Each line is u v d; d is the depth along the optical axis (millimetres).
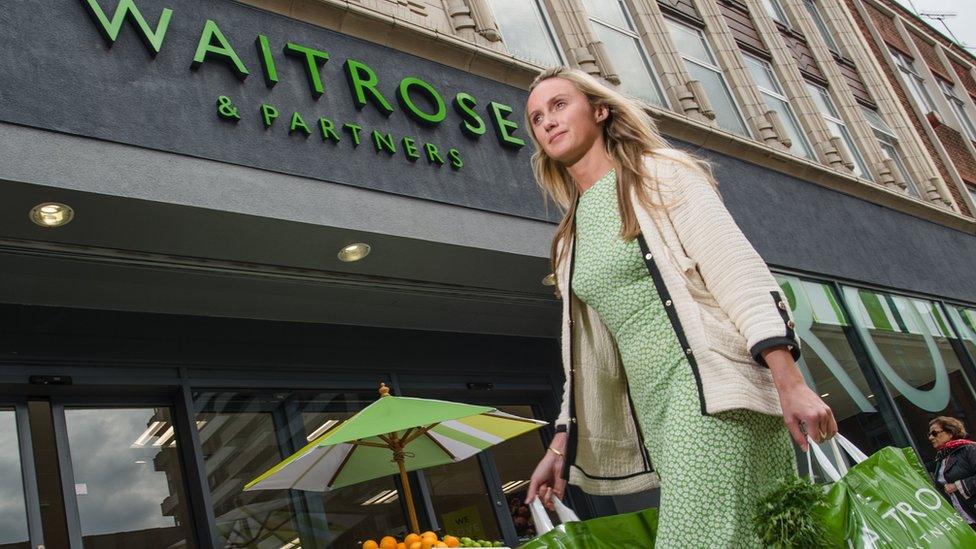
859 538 2078
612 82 9453
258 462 5855
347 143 5934
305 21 6230
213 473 5566
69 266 5082
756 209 10156
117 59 4996
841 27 17016
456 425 5461
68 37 4844
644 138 2178
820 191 11656
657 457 2018
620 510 7691
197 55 5332
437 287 6781
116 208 4727
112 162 4680
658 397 1960
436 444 5660
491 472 7238
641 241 2021
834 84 14930
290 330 6430
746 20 14062
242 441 5828
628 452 2246
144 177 4766
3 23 4617
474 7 7961
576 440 2217
